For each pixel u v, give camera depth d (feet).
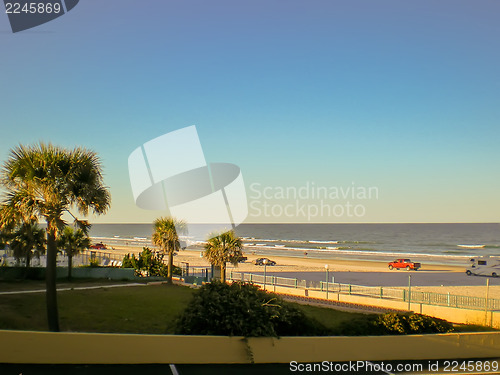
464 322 67.87
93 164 46.21
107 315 58.59
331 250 369.09
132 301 71.87
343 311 73.97
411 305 76.64
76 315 57.31
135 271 117.08
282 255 306.55
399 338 36.86
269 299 37.63
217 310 35.06
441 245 448.65
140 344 32.04
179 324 36.09
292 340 34.42
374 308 78.69
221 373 30.58
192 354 32.73
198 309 35.42
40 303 64.28
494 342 38.96
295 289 97.86
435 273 174.91
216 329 34.58
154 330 50.75
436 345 37.58
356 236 644.69
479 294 107.96
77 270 105.91
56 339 30.91
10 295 70.74
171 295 81.25
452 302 75.87
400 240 545.44
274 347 34.04
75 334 31.19
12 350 30.25
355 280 146.82
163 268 121.90
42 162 43.09
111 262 141.90
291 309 37.50
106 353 31.48
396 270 189.67
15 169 43.01
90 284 94.89
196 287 98.22
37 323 50.26
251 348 33.53
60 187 43.98
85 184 44.29
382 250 376.27
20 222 45.09
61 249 101.86
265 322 34.88
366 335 38.01
